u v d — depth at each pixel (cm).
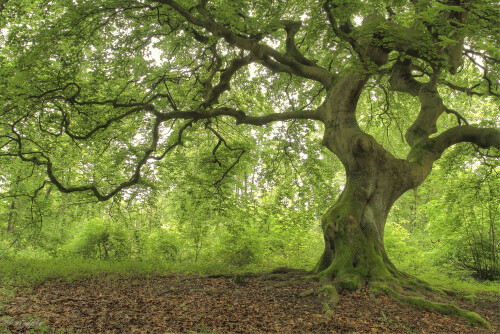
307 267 1243
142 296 717
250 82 1504
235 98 1560
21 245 1410
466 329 570
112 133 1262
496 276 1166
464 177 1329
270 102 1580
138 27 1070
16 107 984
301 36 1333
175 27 1072
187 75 1274
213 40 1005
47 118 1083
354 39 882
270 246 1523
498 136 888
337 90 999
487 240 1260
